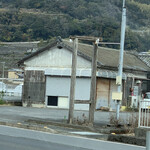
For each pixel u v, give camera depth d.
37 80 37.94
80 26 85.38
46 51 37.84
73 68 20.66
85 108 34.94
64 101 36.62
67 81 36.56
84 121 20.69
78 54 35.59
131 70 40.34
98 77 35.19
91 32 82.44
